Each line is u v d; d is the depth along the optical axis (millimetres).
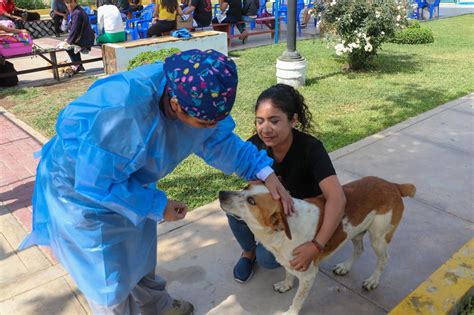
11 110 7109
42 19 15727
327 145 5359
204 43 10219
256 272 3182
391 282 3055
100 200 1688
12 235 3711
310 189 2766
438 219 3797
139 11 15086
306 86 7973
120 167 1692
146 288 2459
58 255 2049
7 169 4984
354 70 9078
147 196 1808
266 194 2270
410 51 11250
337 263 3264
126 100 1663
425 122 6102
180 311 2721
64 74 9477
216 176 4668
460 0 24609
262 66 9781
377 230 2730
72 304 2867
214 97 1583
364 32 8297
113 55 9055
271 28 14094
